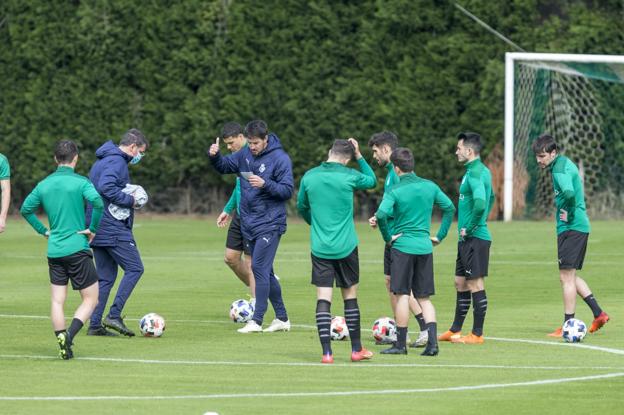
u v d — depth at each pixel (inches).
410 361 1186.6
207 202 3735.2
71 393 1008.2
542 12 3567.9
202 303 1702.8
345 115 3516.2
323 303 1181.1
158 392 1015.0
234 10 3587.6
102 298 1390.3
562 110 3449.8
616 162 3467.0
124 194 1389.0
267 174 1433.3
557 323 1483.8
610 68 3363.7
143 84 3666.3
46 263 2317.9
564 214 1390.3
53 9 3727.9
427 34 3494.1
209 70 3627.0
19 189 3826.3
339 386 1043.9
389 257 1312.7
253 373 1113.4
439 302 1710.1
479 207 1296.8
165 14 3646.7
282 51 3560.5
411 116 3484.3
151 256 2436.0
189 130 3646.7
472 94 3469.5
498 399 981.8
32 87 3742.6
